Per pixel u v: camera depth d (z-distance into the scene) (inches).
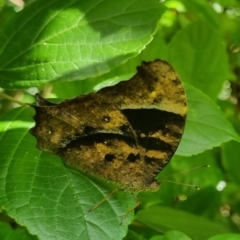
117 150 7.2
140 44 7.6
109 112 7.1
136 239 7.7
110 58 7.5
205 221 8.4
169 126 7.3
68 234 6.6
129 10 7.7
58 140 7.0
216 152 10.8
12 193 6.7
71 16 7.6
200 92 8.1
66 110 7.0
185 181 10.1
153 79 7.1
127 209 6.9
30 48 7.6
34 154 7.1
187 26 10.1
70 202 6.8
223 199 10.8
